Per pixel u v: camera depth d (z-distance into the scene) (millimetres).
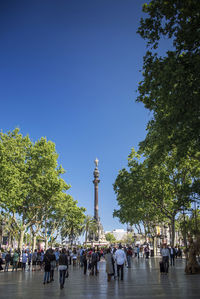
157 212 47062
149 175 34938
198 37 12031
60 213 67500
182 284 14305
